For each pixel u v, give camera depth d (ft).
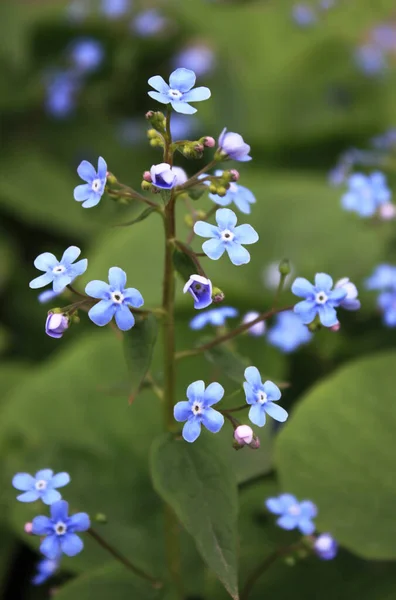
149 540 0.76
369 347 0.89
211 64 1.34
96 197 0.59
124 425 0.81
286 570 0.74
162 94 0.58
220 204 0.62
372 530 0.71
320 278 0.61
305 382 0.88
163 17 1.45
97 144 1.37
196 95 0.58
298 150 1.33
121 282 0.58
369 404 0.76
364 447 0.74
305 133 1.31
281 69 1.44
